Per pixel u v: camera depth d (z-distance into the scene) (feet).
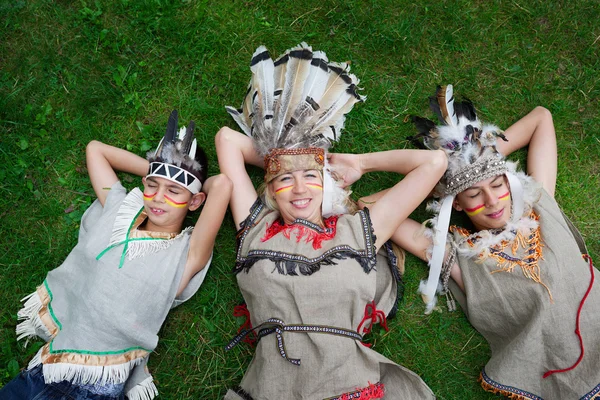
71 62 9.77
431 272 8.84
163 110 9.80
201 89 9.86
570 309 8.29
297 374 7.83
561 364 8.32
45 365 7.91
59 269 8.57
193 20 9.90
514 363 8.39
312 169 8.07
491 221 8.50
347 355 7.86
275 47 9.95
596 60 9.95
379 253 9.11
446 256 8.91
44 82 9.73
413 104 9.89
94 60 9.78
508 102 9.94
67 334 8.09
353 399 7.75
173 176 8.08
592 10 10.04
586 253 8.93
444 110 8.58
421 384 8.27
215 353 9.19
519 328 8.61
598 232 9.62
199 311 9.29
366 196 9.31
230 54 9.90
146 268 8.27
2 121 9.53
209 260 8.96
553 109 9.87
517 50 10.04
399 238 9.00
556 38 10.04
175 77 9.85
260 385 7.98
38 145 9.59
